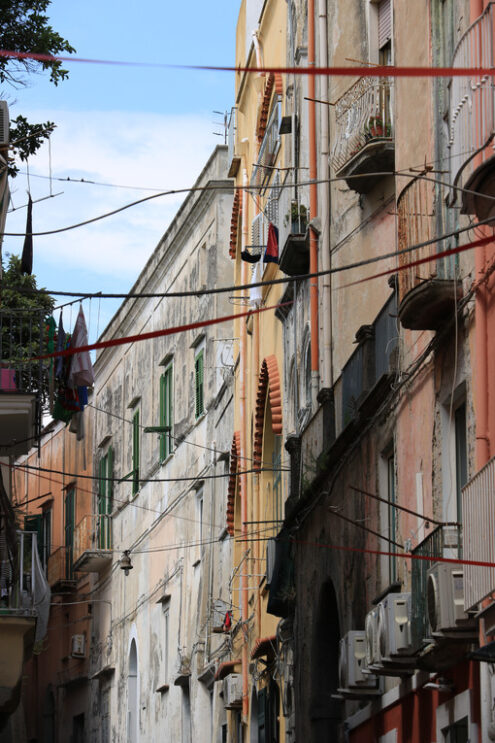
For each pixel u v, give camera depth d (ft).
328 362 74.02
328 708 70.69
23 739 179.01
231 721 106.01
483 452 42.57
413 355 52.95
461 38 40.98
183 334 134.82
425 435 51.13
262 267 100.89
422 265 48.55
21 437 70.28
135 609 143.64
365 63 67.36
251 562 100.89
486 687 41.55
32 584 76.02
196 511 125.49
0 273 66.39
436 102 49.85
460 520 47.65
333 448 65.51
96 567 158.30
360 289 68.44
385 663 50.47
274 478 96.78
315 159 78.43
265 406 98.37
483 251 43.09
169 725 127.13
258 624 95.55
